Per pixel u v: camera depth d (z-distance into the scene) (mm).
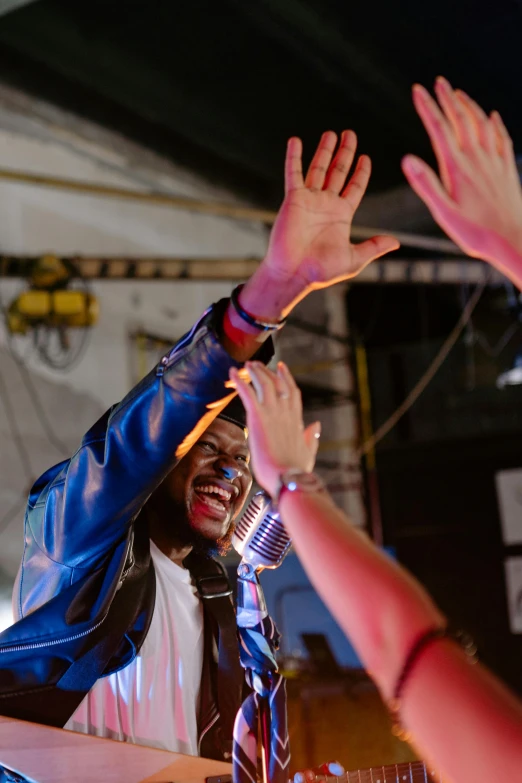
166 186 9727
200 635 1582
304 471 809
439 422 9586
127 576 1460
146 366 8711
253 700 1213
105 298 8484
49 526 1407
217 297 9602
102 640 1403
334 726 7113
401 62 8422
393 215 10312
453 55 8281
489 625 8836
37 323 7418
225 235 10250
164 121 9469
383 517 9523
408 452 9484
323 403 10164
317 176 1109
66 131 8703
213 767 1328
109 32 8156
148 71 8703
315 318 10570
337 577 718
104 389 8289
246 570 1237
